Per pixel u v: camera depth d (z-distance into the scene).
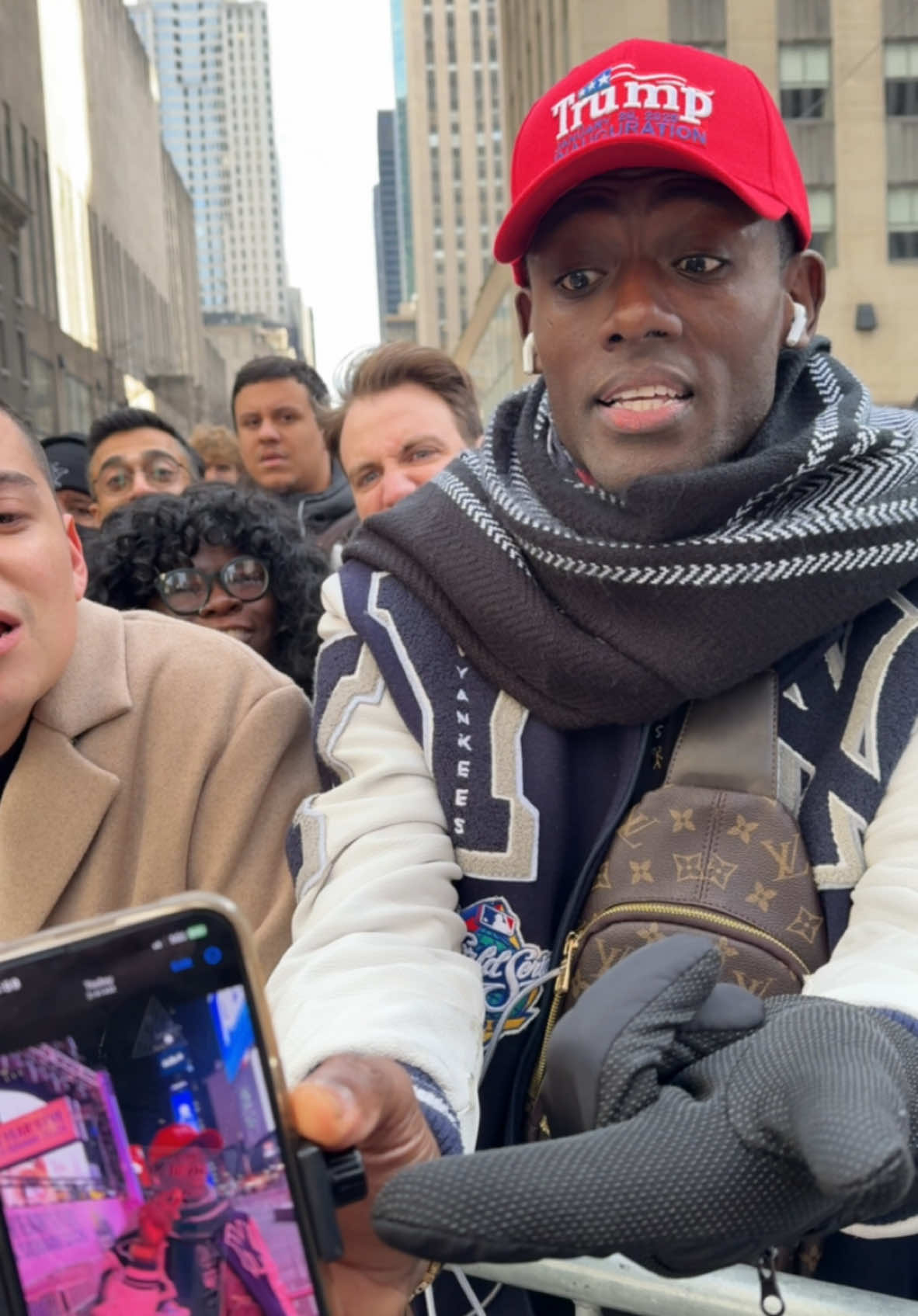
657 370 1.10
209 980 0.70
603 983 0.75
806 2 21.19
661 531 1.08
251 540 2.23
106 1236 0.68
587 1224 0.65
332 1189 0.69
